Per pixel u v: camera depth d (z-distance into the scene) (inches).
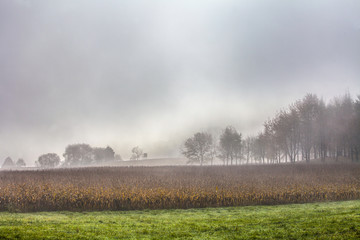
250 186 929.5
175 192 802.2
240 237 420.2
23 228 466.3
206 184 1000.2
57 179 1211.9
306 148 2397.9
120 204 753.6
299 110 2458.2
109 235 440.8
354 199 858.8
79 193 768.9
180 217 610.2
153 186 924.6
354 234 390.3
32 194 753.6
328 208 654.5
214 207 765.9
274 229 453.7
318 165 1824.6
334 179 1179.9
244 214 631.8
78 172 1680.6
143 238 424.5
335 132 2285.9
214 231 462.3
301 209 681.0
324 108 2365.9
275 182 1074.7
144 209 738.2
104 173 1616.6
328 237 389.7
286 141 2568.9
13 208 701.3
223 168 2059.5
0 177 1305.4
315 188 890.1
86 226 499.2
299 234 415.2
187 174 1526.8
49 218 585.0
